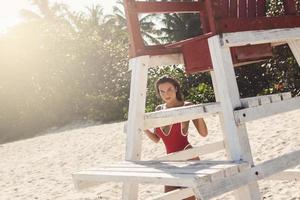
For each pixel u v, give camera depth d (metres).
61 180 8.81
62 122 25.16
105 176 2.64
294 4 3.28
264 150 7.31
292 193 5.09
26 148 15.12
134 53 3.32
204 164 2.51
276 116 10.03
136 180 2.42
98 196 6.70
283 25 3.11
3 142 25.03
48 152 13.04
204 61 3.08
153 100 19.45
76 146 12.84
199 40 3.08
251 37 2.86
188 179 2.14
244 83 17.55
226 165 2.38
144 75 3.30
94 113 23.59
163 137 4.08
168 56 3.43
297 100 3.06
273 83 16.62
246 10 3.21
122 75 25.98
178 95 4.07
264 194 5.28
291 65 15.00
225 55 2.75
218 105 2.85
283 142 7.44
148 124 3.26
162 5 3.43
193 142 9.45
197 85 19.11
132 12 3.33
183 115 2.98
